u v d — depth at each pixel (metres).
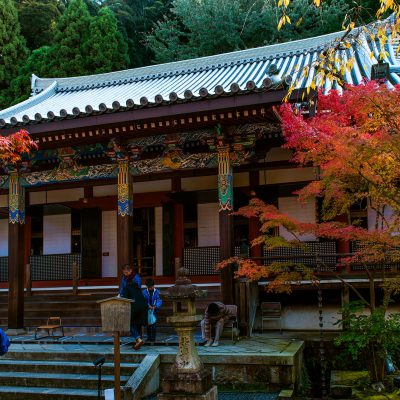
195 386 7.28
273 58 21.42
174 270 17.08
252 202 10.27
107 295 15.45
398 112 7.57
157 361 9.52
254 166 15.10
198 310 13.58
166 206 17.34
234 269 12.32
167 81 21.80
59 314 14.77
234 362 9.27
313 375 11.13
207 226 17.30
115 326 6.93
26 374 9.75
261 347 10.24
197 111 11.83
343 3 33.62
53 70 34.62
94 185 17.28
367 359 9.11
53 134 13.34
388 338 8.66
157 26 38.84
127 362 9.84
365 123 8.21
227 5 34.47
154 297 11.28
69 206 18.47
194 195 16.72
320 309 9.43
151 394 9.12
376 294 12.67
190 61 22.45
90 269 18.08
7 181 15.38
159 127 12.75
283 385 9.02
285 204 15.91
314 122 8.87
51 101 22.42
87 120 12.80
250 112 11.73
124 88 22.25
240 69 21.08
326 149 8.58
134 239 18.42
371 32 6.80
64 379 9.27
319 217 15.19
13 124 13.34
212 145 12.99
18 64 36.97
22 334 13.74
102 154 15.61
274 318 13.21
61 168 14.65
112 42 36.06
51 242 19.34
